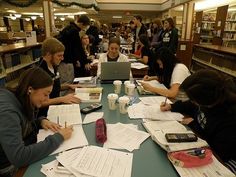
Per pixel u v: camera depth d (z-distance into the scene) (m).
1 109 1.10
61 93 2.27
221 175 1.00
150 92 2.17
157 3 12.28
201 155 1.08
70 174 1.00
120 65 2.49
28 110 1.26
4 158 1.25
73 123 1.49
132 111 1.72
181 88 1.30
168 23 5.55
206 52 5.81
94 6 9.42
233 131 1.22
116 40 3.07
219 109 1.26
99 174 0.99
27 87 1.22
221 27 6.68
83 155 1.13
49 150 1.14
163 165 1.08
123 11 12.79
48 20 6.36
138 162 1.09
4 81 4.00
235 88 1.26
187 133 1.28
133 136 1.34
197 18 8.21
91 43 5.80
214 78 1.19
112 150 1.18
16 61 4.68
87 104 1.88
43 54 2.26
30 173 1.01
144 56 3.96
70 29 3.51
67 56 3.51
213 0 6.76
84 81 2.59
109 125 1.48
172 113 1.69
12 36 7.04
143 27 5.64
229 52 4.52
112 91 2.26
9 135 1.06
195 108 1.60
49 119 1.55
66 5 7.42
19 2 6.36
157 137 1.26
